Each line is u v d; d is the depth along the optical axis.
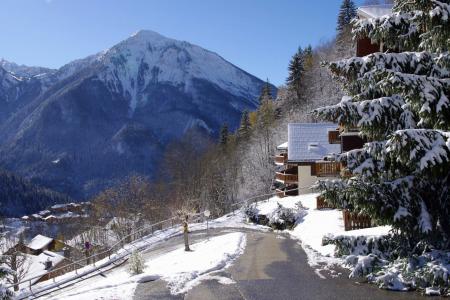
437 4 9.77
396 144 9.48
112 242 58.16
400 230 11.71
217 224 33.38
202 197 63.06
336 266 13.82
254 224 32.44
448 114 9.92
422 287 10.37
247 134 94.62
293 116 78.19
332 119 11.60
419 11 10.08
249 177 70.81
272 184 59.62
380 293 10.60
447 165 9.62
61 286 23.45
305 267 14.25
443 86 9.99
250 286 12.45
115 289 13.00
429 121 10.23
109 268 25.47
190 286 12.94
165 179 77.06
